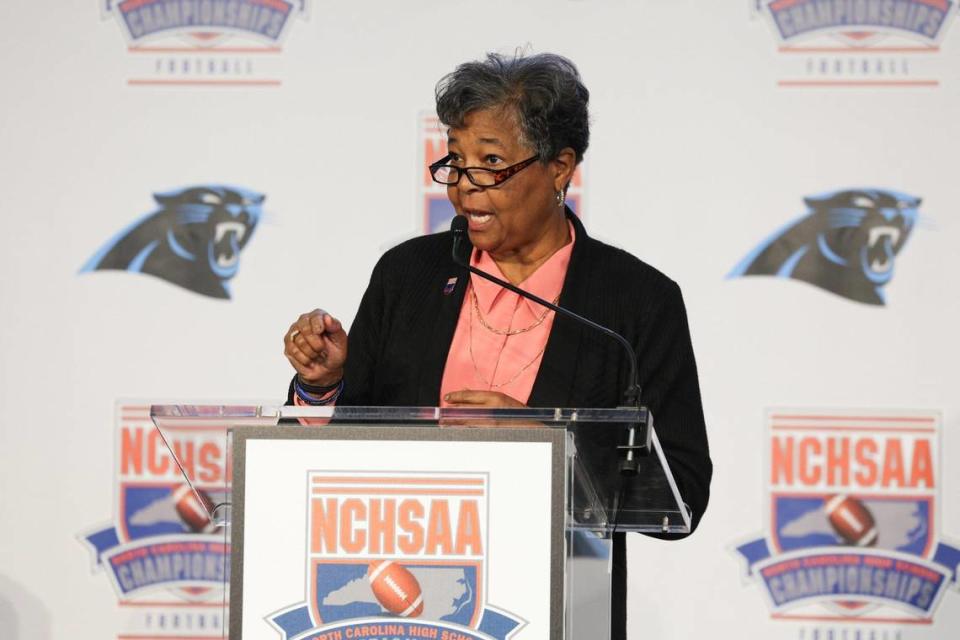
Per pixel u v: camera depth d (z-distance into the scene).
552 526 5.66
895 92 12.79
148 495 13.18
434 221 13.17
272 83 13.29
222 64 13.33
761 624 12.67
